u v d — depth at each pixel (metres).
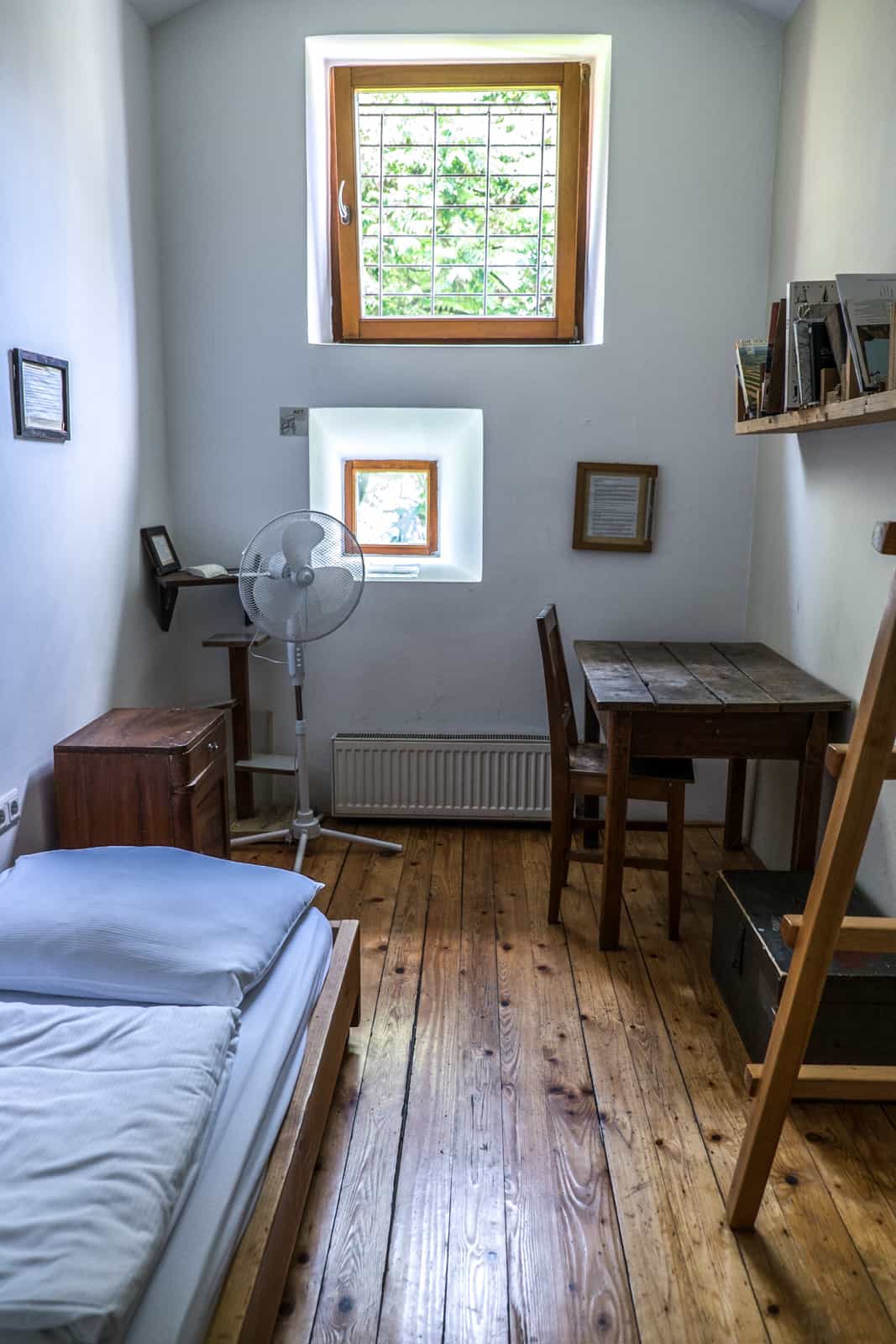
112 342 3.14
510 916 3.15
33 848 2.58
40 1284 1.15
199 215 3.56
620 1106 2.20
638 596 3.76
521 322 3.72
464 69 3.53
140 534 3.39
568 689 3.35
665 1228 1.84
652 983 2.74
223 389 3.66
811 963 1.67
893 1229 1.85
